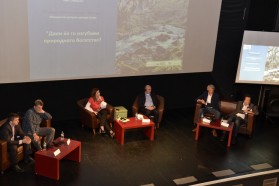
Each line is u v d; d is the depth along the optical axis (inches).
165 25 256.7
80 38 230.8
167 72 269.0
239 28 281.3
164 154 214.4
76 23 226.4
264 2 278.2
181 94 296.8
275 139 246.2
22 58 216.2
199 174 193.3
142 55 255.8
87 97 259.3
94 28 233.3
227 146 230.5
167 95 291.7
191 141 235.3
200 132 248.8
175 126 260.5
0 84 225.1
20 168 184.2
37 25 214.7
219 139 240.7
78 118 260.7
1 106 229.9
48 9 215.3
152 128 229.8
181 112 291.4
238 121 234.7
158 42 258.2
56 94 247.1
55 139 213.9
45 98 243.8
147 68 260.5
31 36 214.7
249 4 275.3
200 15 266.4
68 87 250.1
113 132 233.1
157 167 198.2
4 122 191.3
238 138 244.8
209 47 278.2
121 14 239.6
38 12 212.8
